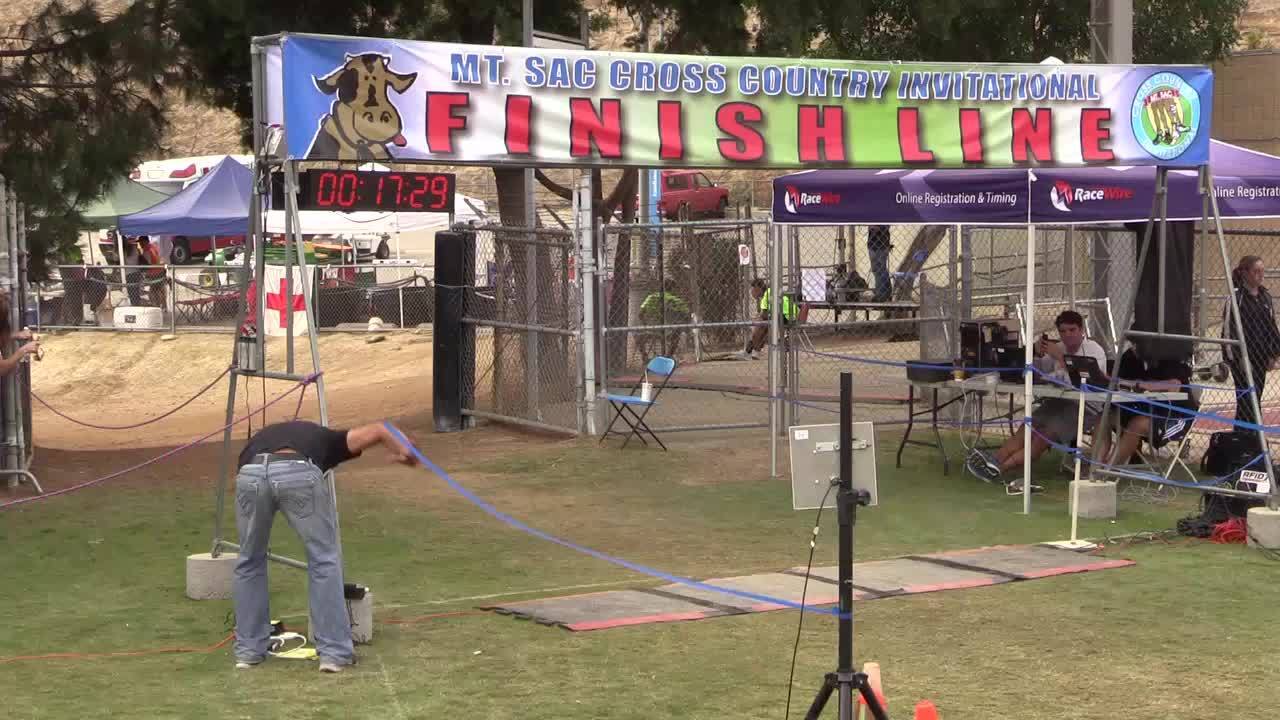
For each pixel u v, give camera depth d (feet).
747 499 41.91
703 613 28.50
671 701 22.86
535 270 55.16
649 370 51.19
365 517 39.32
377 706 22.57
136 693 23.25
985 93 38.96
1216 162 43.27
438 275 57.16
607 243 57.21
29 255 52.75
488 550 35.24
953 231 54.03
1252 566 32.81
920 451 49.93
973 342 45.19
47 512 40.19
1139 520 38.27
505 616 28.60
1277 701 22.94
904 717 22.02
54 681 23.95
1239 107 94.89
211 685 23.79
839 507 18.93
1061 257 71.20
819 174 42.55
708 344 76.79
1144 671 24.63
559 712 22.25
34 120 50.42
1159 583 31.22
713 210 142.61
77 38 51.24
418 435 56.54
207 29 59.67
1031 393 39.68
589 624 27.63
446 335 57.00
